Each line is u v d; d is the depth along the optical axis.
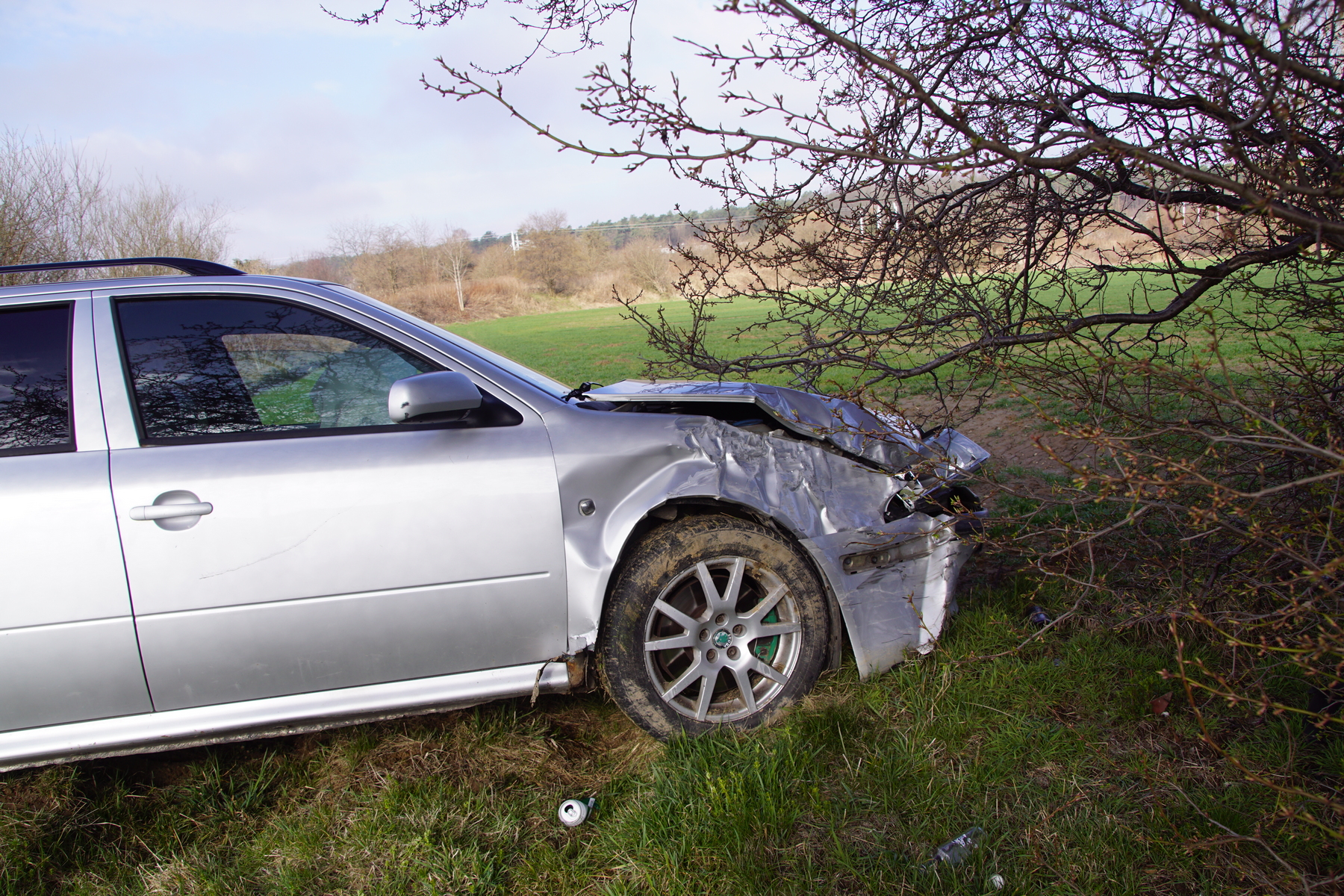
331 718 2.57
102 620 2.39
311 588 2.49
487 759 2.76
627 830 2.35
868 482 2.99
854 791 2.42
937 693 2.84
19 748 2.40
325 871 2.32
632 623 2.69
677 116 2.07
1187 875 2.01
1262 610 2.59
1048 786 2.39
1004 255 3.14
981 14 2.33
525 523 2.62
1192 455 2.65
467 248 62.78
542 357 21.27
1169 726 2.60
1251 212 2.10
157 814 2.60
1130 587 3.30
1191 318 2.97
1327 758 2.31
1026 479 5.05
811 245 2.95
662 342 3.35
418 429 2.64
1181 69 2.19
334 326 2.74
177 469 2.45
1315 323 2.97
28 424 2.48
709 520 2.77
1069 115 2.13
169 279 2.71
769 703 2.82
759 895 2.07
